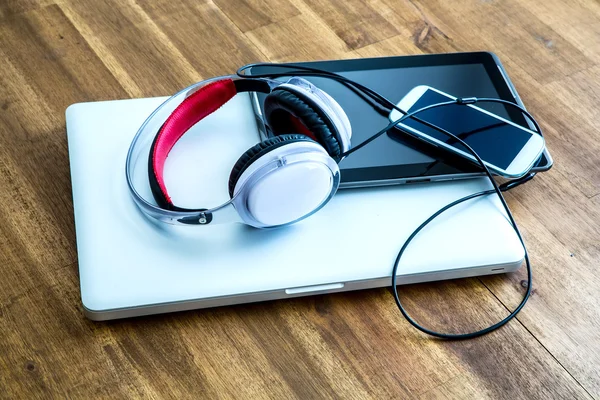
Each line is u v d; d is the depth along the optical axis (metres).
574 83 0.95
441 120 0.80
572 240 0.77
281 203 0.66
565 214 0.79
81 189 0.72
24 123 0.82
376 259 0.70
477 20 1.03
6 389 0.62
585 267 0.75
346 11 1.01
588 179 0.83
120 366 0.64
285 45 0.96
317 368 0.65
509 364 0.66
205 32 0.96
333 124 0.69
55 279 0.69
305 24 0.99
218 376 0.64
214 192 0.73
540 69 0.96
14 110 0.83
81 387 0.62
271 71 0.84
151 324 0.67
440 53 0.94
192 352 0.65
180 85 0.89
